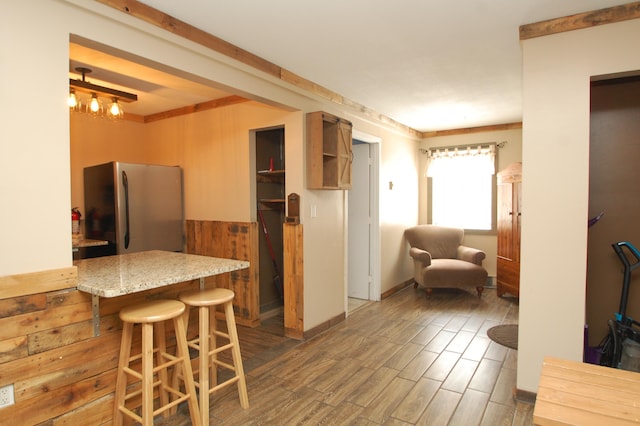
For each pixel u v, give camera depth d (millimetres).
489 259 5598
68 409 1877
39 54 1738
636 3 2102
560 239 2320
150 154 4867
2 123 1631
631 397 1265
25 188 1700
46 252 1774
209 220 4281
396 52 2818
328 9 2182
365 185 4938
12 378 1679
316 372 2885
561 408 1206
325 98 3699
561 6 2145
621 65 2154
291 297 3602
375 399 2496
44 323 1779
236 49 2707
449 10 2189
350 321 4109
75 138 4336
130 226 3895
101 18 1968
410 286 5750
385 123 4863
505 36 2541
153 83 3475
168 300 2170
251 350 3320
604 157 2705
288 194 3611
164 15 2221
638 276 2658
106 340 2041
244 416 2297
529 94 2369
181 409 2393
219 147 4160
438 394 2561
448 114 4766
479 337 3604
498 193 5090
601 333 2756
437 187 5953
